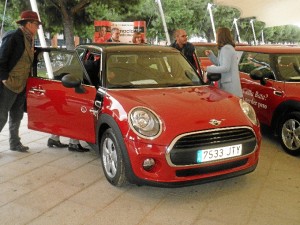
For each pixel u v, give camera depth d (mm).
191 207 3152
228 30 4648
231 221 2922
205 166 3078
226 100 3594
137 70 4078
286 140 4652
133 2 13266
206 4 23266
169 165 2980
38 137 5258
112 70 3963
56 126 4238
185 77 4227
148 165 3055
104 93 3658
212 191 3465
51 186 3555
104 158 3641
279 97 4770
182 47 5688
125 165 3178
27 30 4238
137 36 12727
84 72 4008
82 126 3945
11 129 4555
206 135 3068
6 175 3832
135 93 3623
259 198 3324
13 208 3113
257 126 3420
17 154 4504
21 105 4539
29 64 4320
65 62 4277
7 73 4145
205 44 10953
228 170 3223
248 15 16109
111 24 13102
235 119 3252
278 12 15531
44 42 6340
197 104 3400
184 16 21984
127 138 3111
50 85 4230
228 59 4547
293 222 2908
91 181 3674
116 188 3502
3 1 12523
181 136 2986
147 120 3096
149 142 3002
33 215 3000
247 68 5734
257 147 3373
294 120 4516
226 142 3137
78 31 15688
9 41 4086
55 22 13695
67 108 4066
